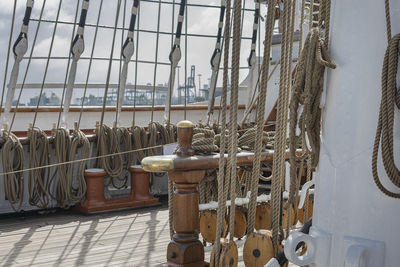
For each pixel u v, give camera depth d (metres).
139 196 5.48
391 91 1.68
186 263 2.54
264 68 2.45
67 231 4.44
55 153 5.18
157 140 6.08
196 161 2.57
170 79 6.32
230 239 2.47
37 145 5.09
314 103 2.02
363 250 1.80
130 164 5.75
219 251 2.41
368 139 1.83
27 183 5.14
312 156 2.06
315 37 1.97
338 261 1.89
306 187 2.29
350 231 1.87
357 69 1.86
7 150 4.87
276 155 2.50
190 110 6.97
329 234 1.93
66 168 5.19
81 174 5.27
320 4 2.05
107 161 5.54
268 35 2.42
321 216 1.98
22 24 5.47
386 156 1.67
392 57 1.68
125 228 4.55
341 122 1.90
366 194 1.83
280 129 2.48
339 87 1.92
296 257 1.95
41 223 4.75
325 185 1.97
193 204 2.60
